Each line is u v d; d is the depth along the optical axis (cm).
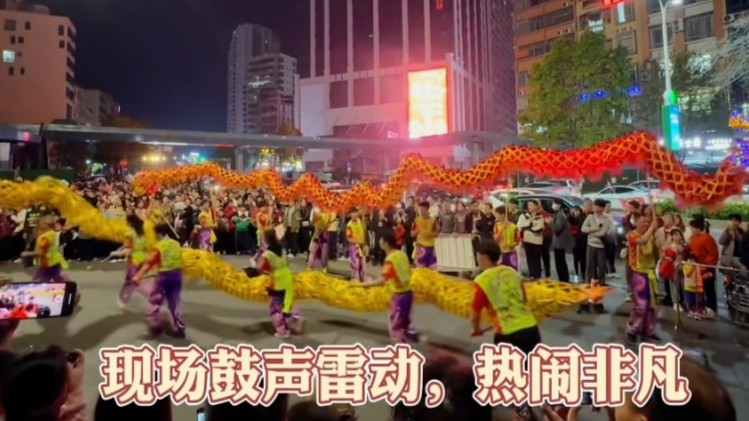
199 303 887
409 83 6681
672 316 782
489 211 1259
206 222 1396
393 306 621
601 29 4266
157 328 693
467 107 7162
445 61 6544
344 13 7225
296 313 720
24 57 6975
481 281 439
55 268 791
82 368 258
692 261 780
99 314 794
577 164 692
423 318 785
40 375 204
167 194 1908
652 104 3017
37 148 3092
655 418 178
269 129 14300
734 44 1916
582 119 2698
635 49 3966
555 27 5228
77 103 8356
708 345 640
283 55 14838
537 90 2839
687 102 2744
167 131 3109
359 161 5459
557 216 1014
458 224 1381
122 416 235
